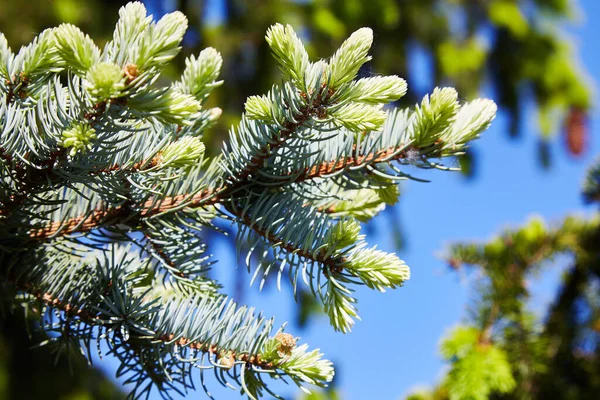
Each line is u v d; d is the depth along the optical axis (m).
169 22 0.74
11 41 2.03
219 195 0.85
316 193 0.89
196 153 0.80
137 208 0.85
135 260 0.89
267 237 0.84
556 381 1.37
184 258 0.88
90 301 0.85
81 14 2.09
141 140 0.81
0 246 0.83
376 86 0.79
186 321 0.84
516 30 3.07
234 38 2.38
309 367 0.82
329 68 0.79
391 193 0.87
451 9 3.03
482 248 1.43
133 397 0.85
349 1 2.49
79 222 0.85
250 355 0.83
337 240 0.82
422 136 0.83
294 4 2.46
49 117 0.77
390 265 0.82
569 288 1.47
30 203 0.81
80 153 0.78
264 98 0.81
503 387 1.21
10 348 2.01
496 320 1.34
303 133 0.81
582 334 1.42
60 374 2.11
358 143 0.84
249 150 0.83
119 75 0.74
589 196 1.58
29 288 0.85
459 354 1.27
